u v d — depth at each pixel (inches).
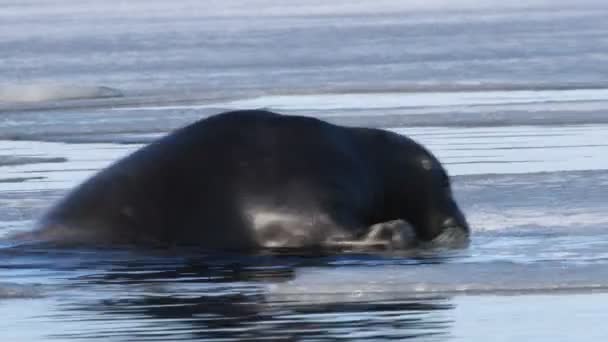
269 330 1651.1
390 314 1726.1
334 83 5935.0
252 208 2222.0
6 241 2283.5
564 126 4001.0
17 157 3558.1
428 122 4195.4
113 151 3661.4
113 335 1641.2
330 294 1856.5
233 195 2233.0
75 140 3951.8
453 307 1759.4
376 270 1999.3
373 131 2367.1
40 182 3073.3
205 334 1637.6
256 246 2208.4
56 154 3619.6
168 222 2240.4
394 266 2033.7
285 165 2246.6
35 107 5098.4
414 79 6082.7
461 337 1601.9
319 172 2242.9
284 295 1860.2
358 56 7770.7
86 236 2258.9
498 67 6609.3
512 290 1852.9
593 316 1689.2
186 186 2253.9
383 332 1630.2
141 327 1681.8
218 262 2123.5
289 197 2222.0
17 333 1662.2
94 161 3449.8
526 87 5442.9
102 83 6451.8
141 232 2242.9
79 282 1990.7
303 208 2214.6
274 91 5561.0
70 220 2290.8
